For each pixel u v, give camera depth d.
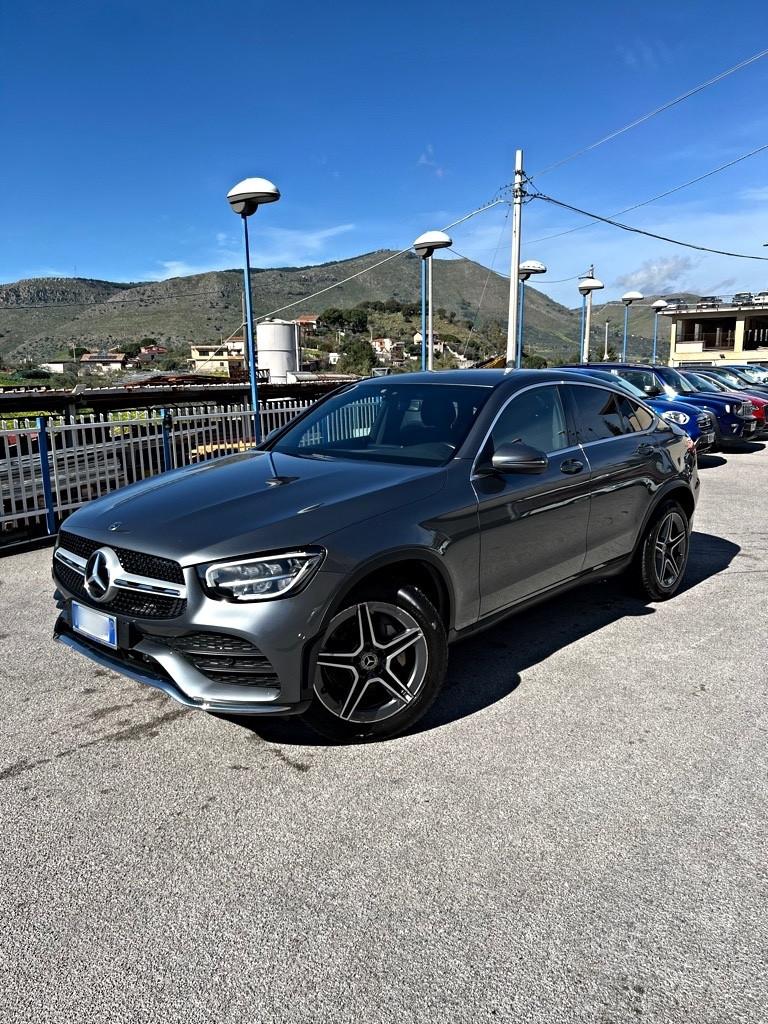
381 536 2.99
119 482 8.13
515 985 1.92
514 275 19.52
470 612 3.47
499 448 3.59
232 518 2.98
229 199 10.32
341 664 2.99
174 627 2.76
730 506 8.39
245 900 2.23
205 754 3.10
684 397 13.13
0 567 6.26
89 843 2.51
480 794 2.78
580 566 4.22
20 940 2.08
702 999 1.87
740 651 4.16
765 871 2.35
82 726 3.35
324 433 4.25
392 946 2.05
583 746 3.13
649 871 2.35
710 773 2.92
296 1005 1.86
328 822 2.62
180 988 1.91
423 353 17.38
